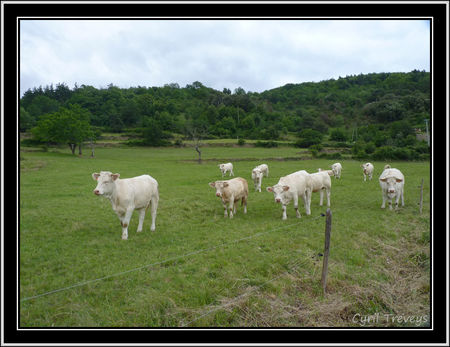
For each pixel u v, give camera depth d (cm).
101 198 1316
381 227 962
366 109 11912
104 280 563
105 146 6406
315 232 879
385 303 579
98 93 14125
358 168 3050
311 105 15550
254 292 552
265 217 1074
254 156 4666
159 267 631
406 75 16375
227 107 12731
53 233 830
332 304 545
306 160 4334
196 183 1898
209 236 837
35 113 10500
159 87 18388
